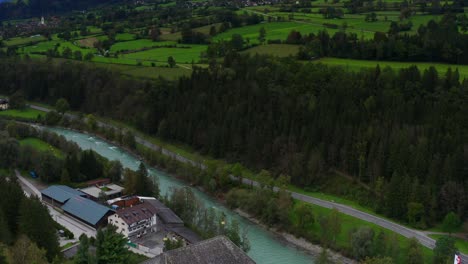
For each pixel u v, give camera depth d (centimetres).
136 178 18712
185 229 16100
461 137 17762
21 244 12625
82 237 12925
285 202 17262
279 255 15450
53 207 18500
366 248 14738
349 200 18675
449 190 16612
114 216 16138
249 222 17575
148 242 15350
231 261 10569
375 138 19000
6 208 14800
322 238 16038
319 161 19625
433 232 16200
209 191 19975
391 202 17125
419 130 18775
